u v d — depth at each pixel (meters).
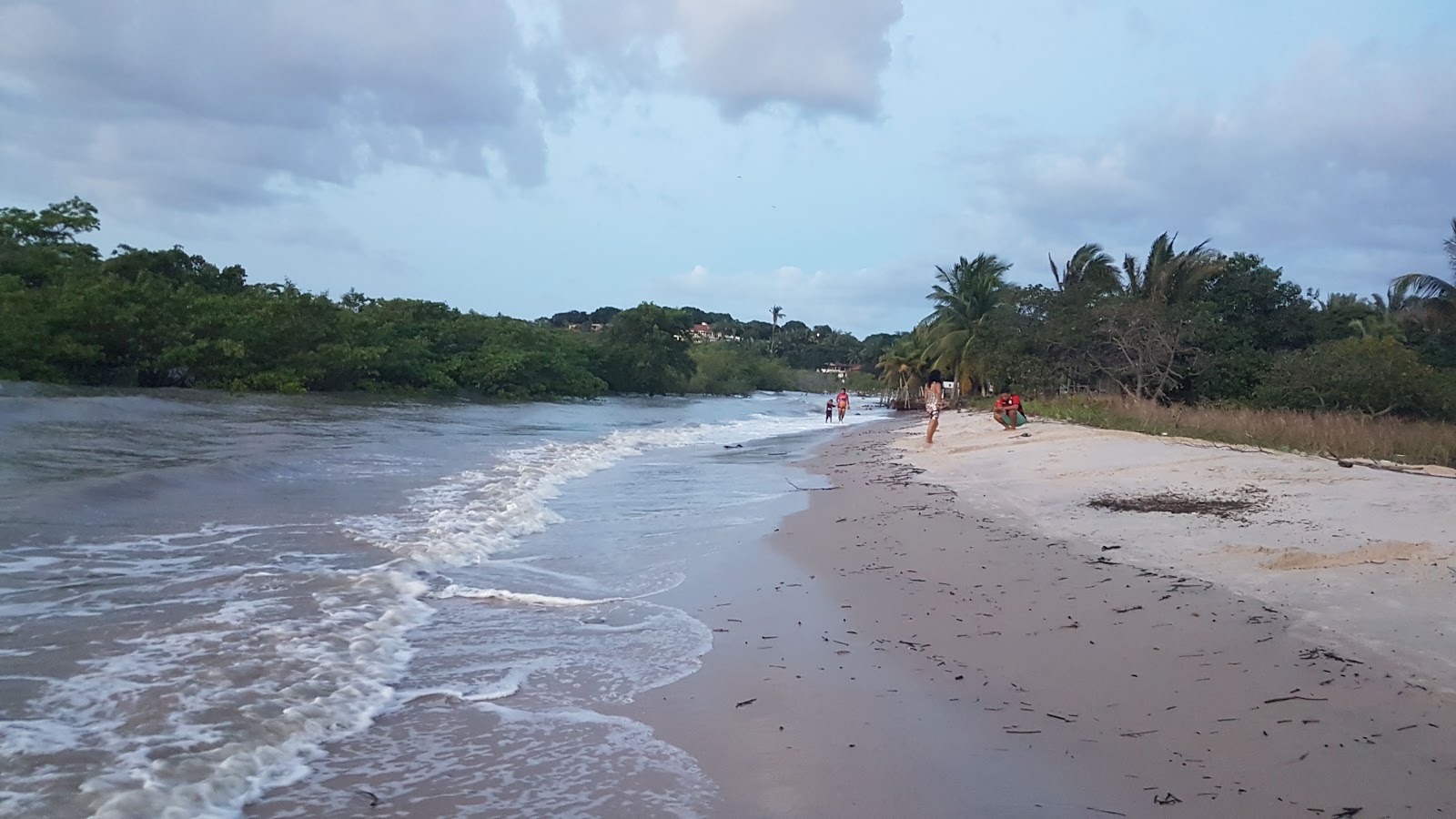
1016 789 3.45
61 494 8.16
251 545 7.09
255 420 19.38
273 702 3.99
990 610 5.98
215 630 4.92
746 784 3.47
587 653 5.07
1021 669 4.82
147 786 3.10
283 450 14.00
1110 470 12.68
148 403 20.50
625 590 6.62
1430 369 23.31
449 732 3.88
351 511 9.02
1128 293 36.50
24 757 3.24
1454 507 8.21
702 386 74.12
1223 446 15.30
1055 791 3.43
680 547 8.27
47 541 6.67
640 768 3.59
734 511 10.63
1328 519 8.07
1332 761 3.59
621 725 4.04
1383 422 18.77
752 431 28.95
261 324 30.53
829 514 10.38
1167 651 4.97
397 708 4.12
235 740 3.56
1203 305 31.56
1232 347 30.14
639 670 4.82
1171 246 35.81
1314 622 5.25
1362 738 3.78
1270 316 32.78
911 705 4.33
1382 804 3.25
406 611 5.68
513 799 3.30
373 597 5.89
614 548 8.17
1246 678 4.49
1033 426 22.53
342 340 34.69
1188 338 29.38
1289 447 14.71
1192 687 4.43
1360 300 51.47
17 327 23.30
